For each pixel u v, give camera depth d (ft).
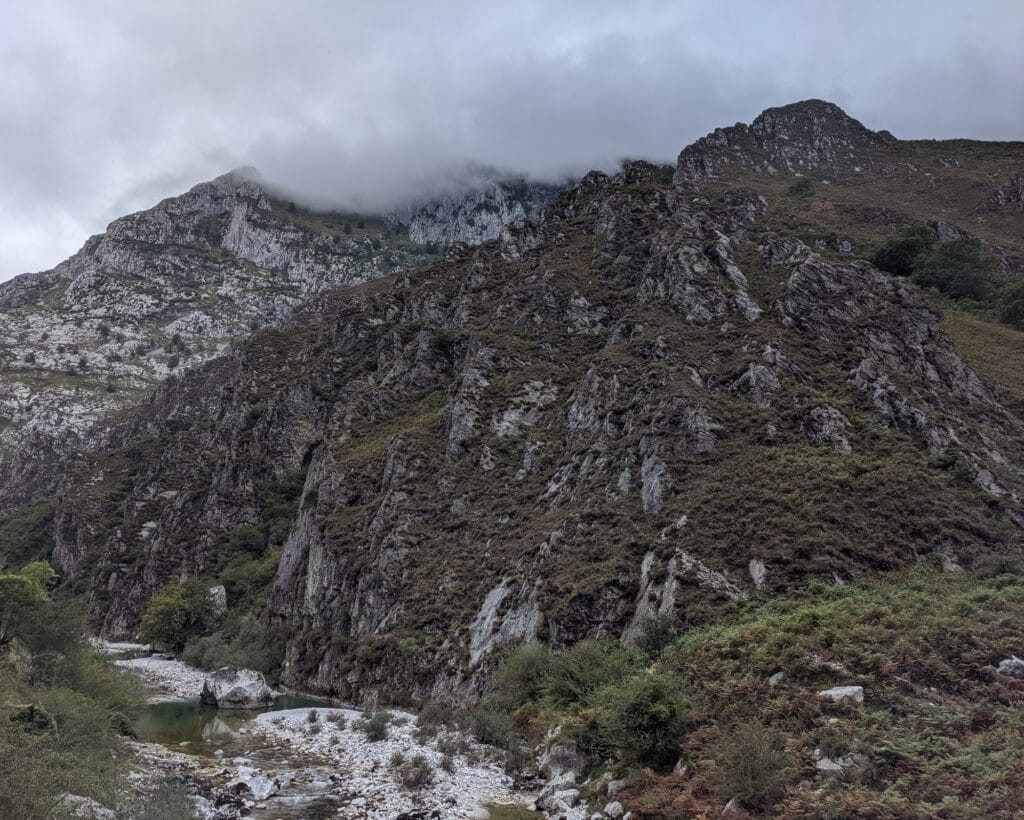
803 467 131.85
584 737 86.07
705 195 353.51
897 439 142.00
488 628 133.90
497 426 197.36
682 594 109.19
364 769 93.40
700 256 212.84
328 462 224.74
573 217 322.34
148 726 124.98
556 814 72.79
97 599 328.90
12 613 107.76
